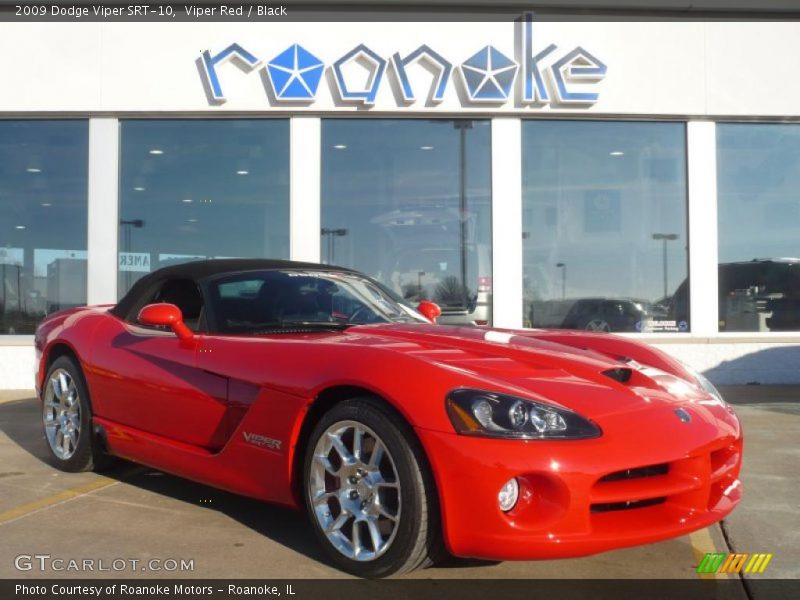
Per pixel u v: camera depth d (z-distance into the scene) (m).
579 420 2.87
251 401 3.44
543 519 2.74
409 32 9.02
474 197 9.25
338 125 9.23
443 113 9.09
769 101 9.34
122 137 9.26
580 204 9.34
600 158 9.39
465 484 2.75
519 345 3.53
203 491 4.28
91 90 9.02
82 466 4.57
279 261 4.54
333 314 4.10
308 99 8.95
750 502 4.18
